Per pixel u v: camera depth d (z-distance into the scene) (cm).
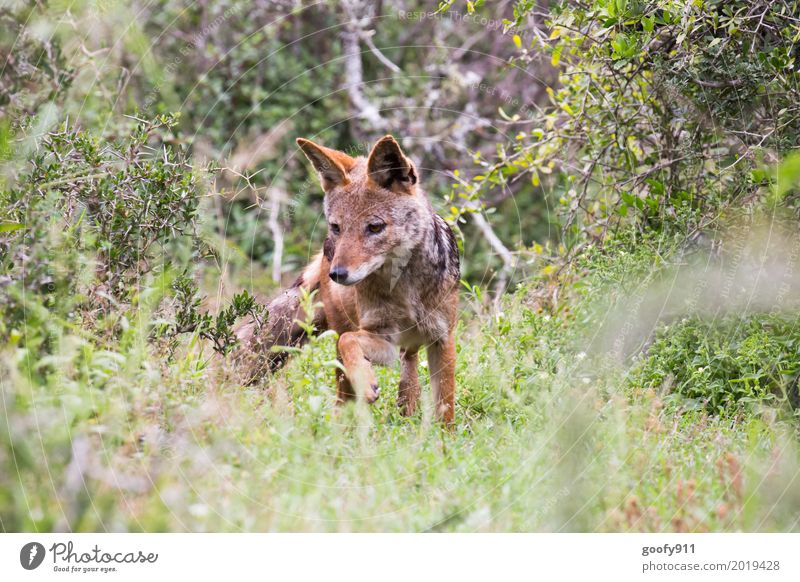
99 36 1383
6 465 687
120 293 1005
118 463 729
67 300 867
